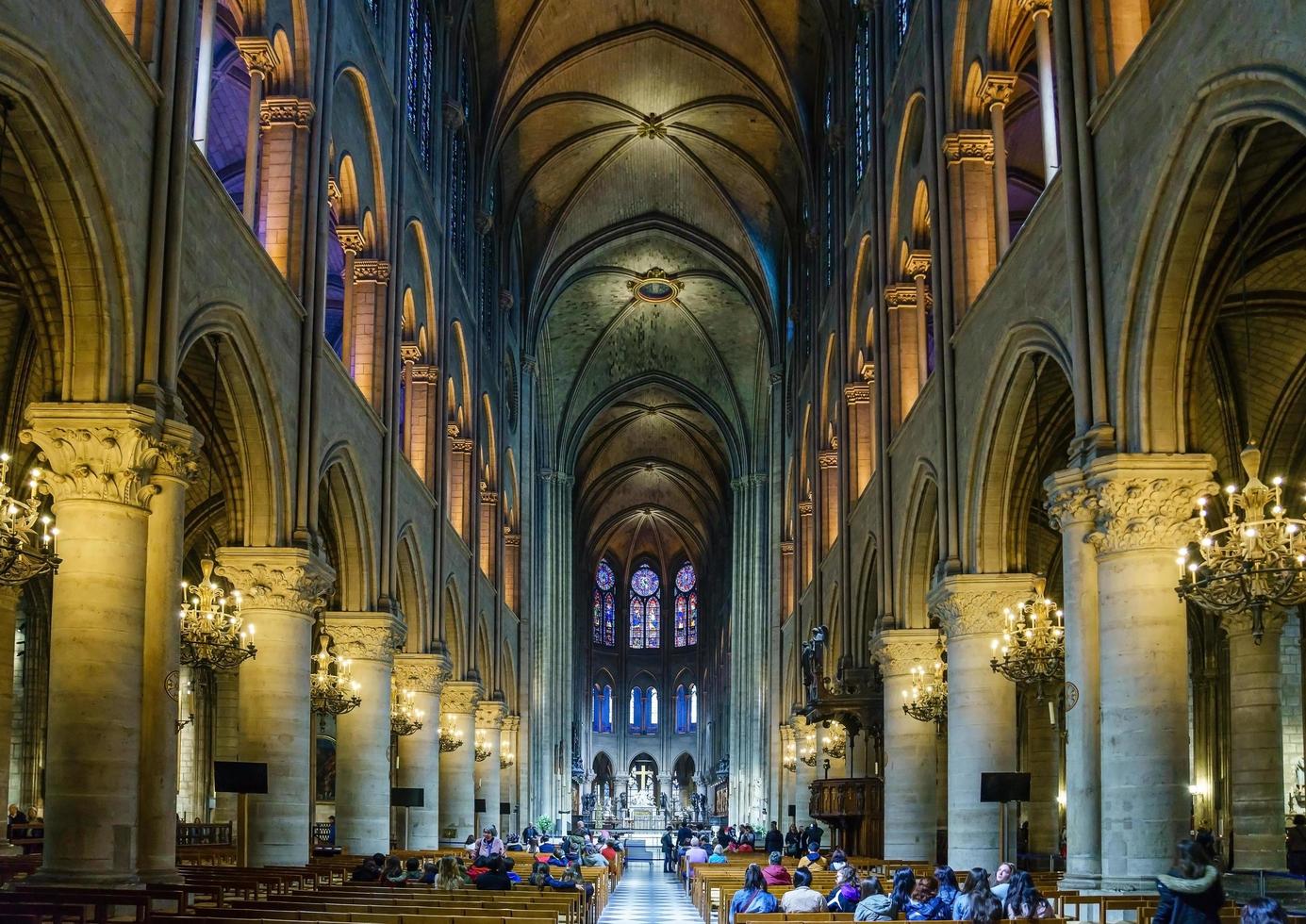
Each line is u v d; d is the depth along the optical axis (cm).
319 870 1900
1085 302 1602
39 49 1247
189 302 1634
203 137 1784
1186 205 1382
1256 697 2202
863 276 3250
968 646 2138
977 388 2100
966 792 2117
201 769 3959
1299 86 1123
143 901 1191
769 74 4153
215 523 3394
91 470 1427
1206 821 3192
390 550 2680
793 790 4978
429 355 3341
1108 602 1495
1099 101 1602
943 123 2348
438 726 3181
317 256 2186
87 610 1412
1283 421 2433
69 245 1406
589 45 4212
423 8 3300
